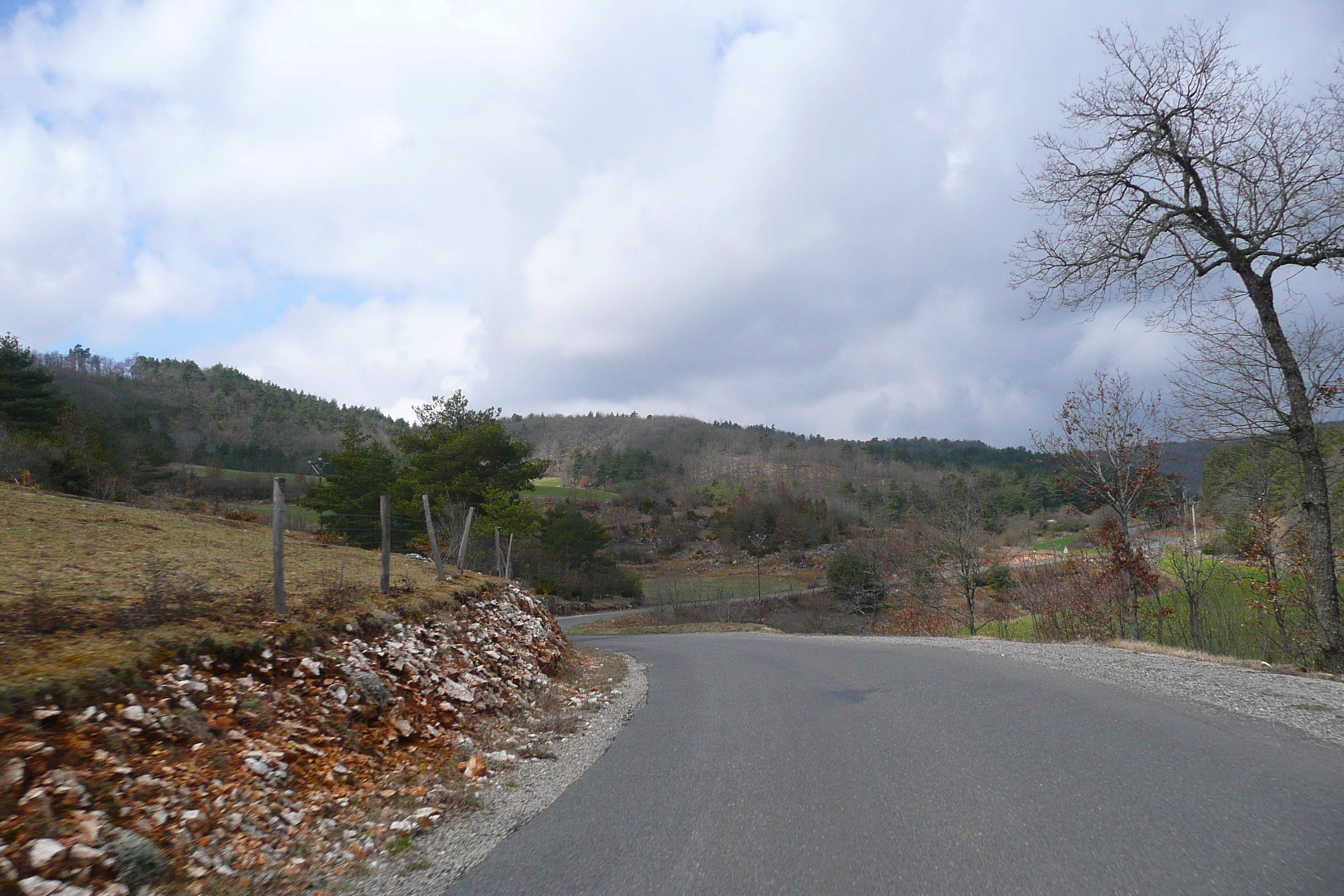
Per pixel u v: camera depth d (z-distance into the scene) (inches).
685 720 328.8
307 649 275.3
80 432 1438.2
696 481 5526.6
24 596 261.3
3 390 1549.0
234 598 311.0
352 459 1941.4
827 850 158.6
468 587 505.0
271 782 194.5
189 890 143.0
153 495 1370.6
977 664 452.1
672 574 3196.4
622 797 212.1
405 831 185.3
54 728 169.6
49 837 138.4
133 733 183.6
